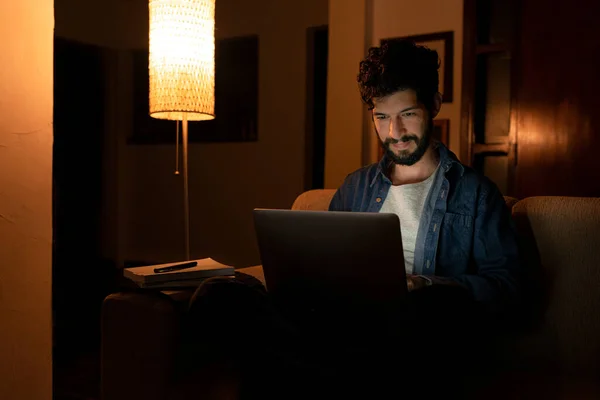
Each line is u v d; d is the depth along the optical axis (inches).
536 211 57.1
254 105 192.4
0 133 50.8
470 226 57.0
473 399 41.5
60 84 209.9
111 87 217.6
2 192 51.1
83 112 217.6
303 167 183.3
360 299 44.5
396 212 61.1
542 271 55.3
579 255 53.9
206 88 79.0
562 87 112.4
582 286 53.2
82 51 214.2
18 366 52.8
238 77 195.5
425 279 48.6
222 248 200.5
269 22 187.6
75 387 91.4
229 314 49.6
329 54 149.3
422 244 58.2
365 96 58.2
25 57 52.6
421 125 56.8
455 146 134.7
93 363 103.3
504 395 42.3
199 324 50.7
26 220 53.2
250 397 45.2
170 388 50.8
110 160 219.9
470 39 119.5
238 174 196.5
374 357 44.5
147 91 213.6
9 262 51.9
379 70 56.0
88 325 128.5
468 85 120.0
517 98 117.0
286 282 48.9
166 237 213.0
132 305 53.2
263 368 48.4
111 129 219.1
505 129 121.2
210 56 79.3
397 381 43.6
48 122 54.7
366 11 144.3
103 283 178.1
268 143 189.9
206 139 202.2
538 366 53.2
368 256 42.6
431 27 137.6
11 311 52.1
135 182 218.1
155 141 212.1
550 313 54.1
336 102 148.2
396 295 42.5
